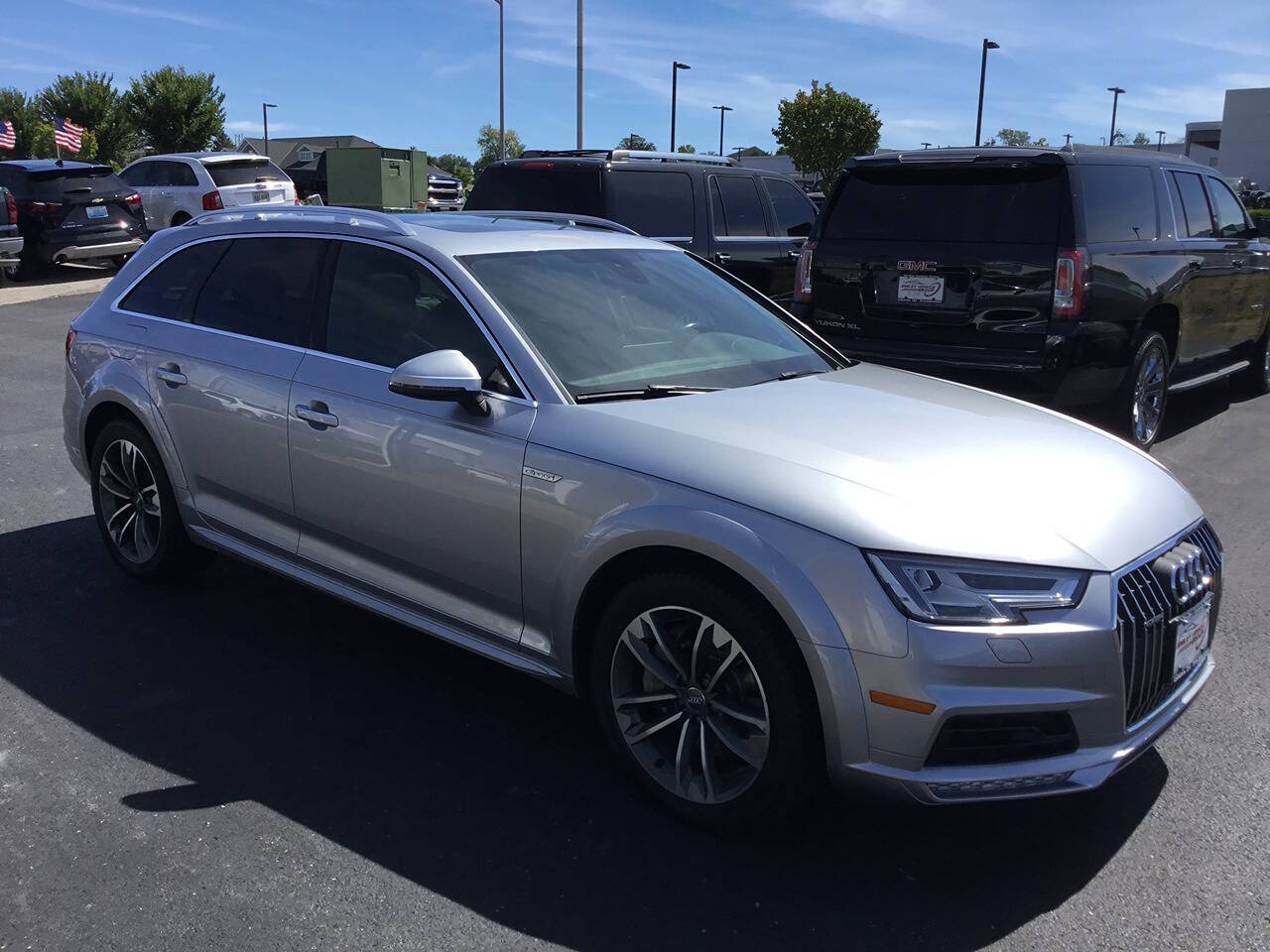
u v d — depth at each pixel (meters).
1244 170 58.00
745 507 2.79
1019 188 6.30
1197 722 3.65
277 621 4.46
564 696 3.85
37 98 48.47
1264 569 5.10
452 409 3.42
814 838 2.98
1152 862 2.88
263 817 3.04
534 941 2.55
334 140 89.19
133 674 3.94
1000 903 2.71
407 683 3.92
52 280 18.02
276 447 3.94
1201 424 8.28
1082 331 6.16
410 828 3.00
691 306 4.12
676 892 2.74
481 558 3.37
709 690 2.92
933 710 2.56
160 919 2.60
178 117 48.53
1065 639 2.60
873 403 3.55
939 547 2.63
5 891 2.70
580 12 24.34
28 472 6.59
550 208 8.98
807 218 10.79
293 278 4.11
